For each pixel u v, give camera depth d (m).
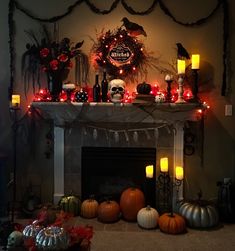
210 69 4.04
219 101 4.07
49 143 4.20
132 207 3.91
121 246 3.37
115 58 4.06
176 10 4.00
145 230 3.73
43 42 4.02
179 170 4.01
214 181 4.16
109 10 4.03
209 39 4.01
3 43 4.12
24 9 4.07
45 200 4.27
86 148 4.18
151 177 3.96
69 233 2.37
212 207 3.85
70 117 4.02
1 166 3.92
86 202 4.03
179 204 4.00
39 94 4.05
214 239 3.53
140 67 4.07
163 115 3.96
